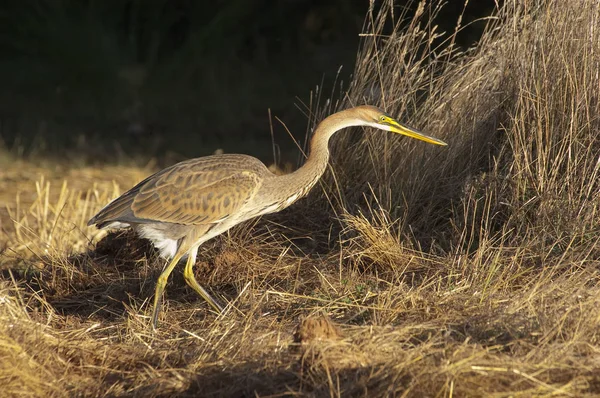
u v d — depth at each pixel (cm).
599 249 1028
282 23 2764
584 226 1043
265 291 1023
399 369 752
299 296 995
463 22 1916
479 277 995
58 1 2622
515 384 733
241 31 2734
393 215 1175
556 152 1116
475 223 1126
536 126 1116
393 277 1043
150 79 2555
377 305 954
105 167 1930
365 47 1293
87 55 2545
